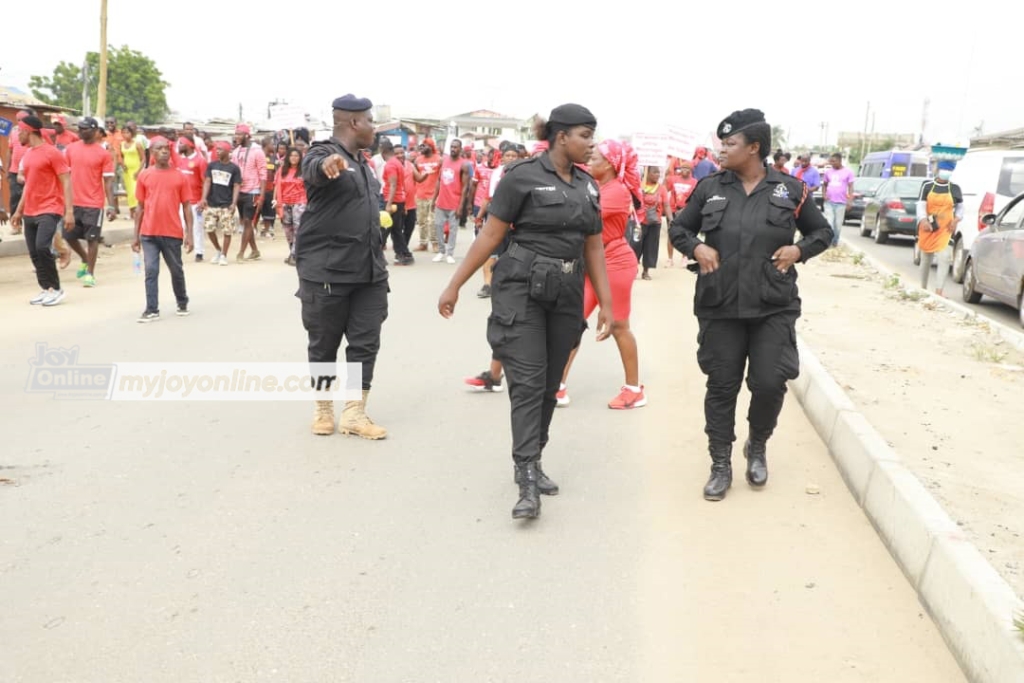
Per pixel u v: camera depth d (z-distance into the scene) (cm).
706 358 467
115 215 1859
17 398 631
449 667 315
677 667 319
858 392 678
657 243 1334
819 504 471
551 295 430
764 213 446
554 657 323
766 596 371
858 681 313
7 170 1669
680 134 1305
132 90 8200
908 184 2077
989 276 1149
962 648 322
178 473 495
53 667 310
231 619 343
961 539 361
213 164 1349
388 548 408
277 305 1016
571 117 426
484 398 659
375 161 1431
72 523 427
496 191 439
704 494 473
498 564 394
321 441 557
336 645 327
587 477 505
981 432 590
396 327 908
